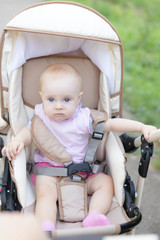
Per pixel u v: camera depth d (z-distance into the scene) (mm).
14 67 1960
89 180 1931
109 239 822
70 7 1890
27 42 2031
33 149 2066
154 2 9398
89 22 1824
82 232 1371
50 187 1843
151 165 3189
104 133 2018
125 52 5926
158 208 2645
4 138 3268
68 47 2129
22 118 2045
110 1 9531
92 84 2170
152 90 4609
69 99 1938
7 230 586
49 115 1953
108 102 2064
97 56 2068
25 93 2121
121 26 7305
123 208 1766
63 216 1727
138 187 1835
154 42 6309
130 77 5055
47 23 1772
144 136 1779
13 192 1756
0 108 2051
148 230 2418
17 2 8734
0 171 2736
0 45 1871
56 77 1940
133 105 4273
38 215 1664
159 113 4004
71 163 1934
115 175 1810
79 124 2012
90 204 1777
